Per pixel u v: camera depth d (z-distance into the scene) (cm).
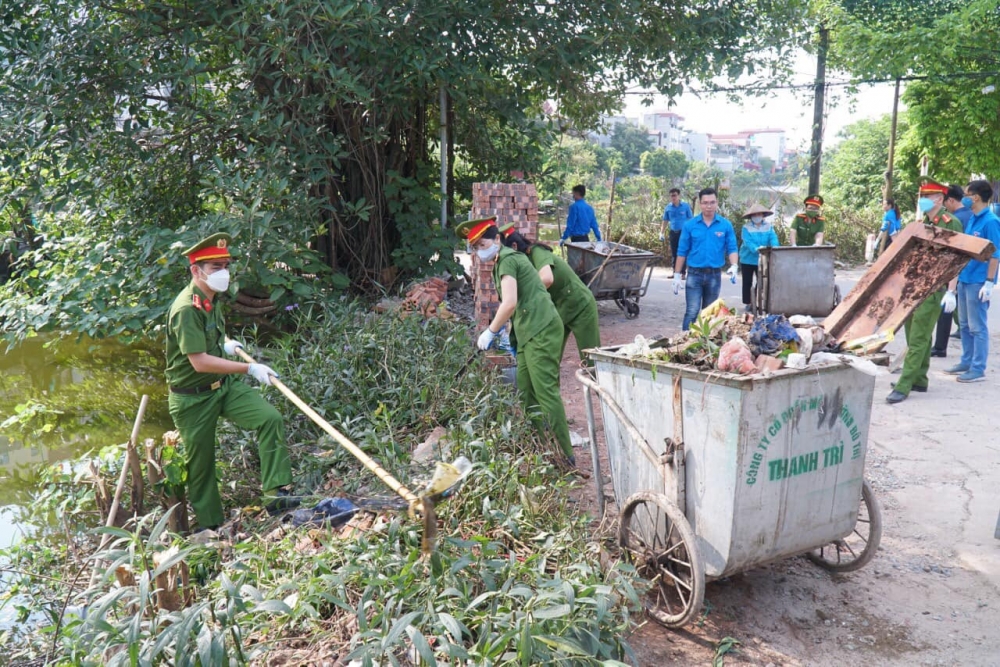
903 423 668
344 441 367
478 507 395
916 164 2531
